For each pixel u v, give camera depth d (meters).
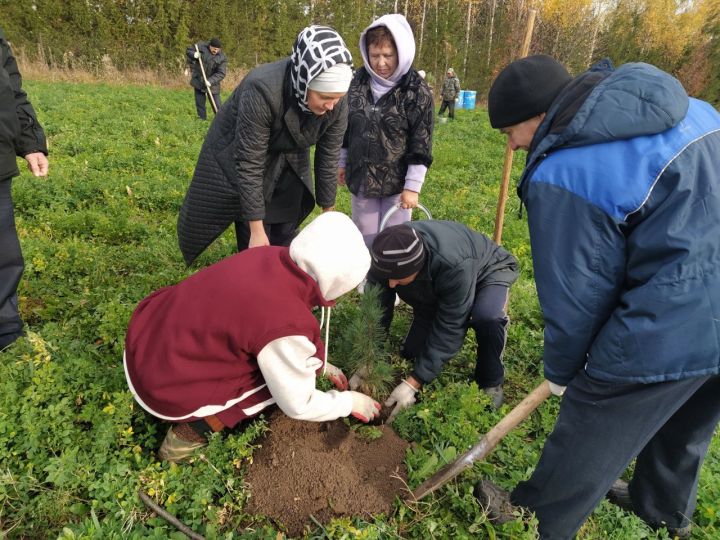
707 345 1.55
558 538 2.06
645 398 1.68
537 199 1.66
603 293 1.64
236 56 26.91
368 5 33.44
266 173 3.16
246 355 2.10
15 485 2.13
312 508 2.21
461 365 3.34
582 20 31.56
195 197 3.25
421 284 2.72
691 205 1.50
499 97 1.78
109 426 2.29
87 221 4.92
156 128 10.81
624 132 1.54
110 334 2.97
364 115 3.62
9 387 2.41
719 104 37.81
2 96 2.60
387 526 2.16
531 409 2.19
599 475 1.83
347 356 2.93
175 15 24.08
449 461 2.42
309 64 2.51
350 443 2.50
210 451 2.33
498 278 2.90
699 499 2.43
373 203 3.96
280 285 2.01
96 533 1.96
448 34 30.98
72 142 8.25
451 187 8.52
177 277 3.92
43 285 3.67
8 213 2.80
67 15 22.64
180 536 2.03
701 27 41.91
